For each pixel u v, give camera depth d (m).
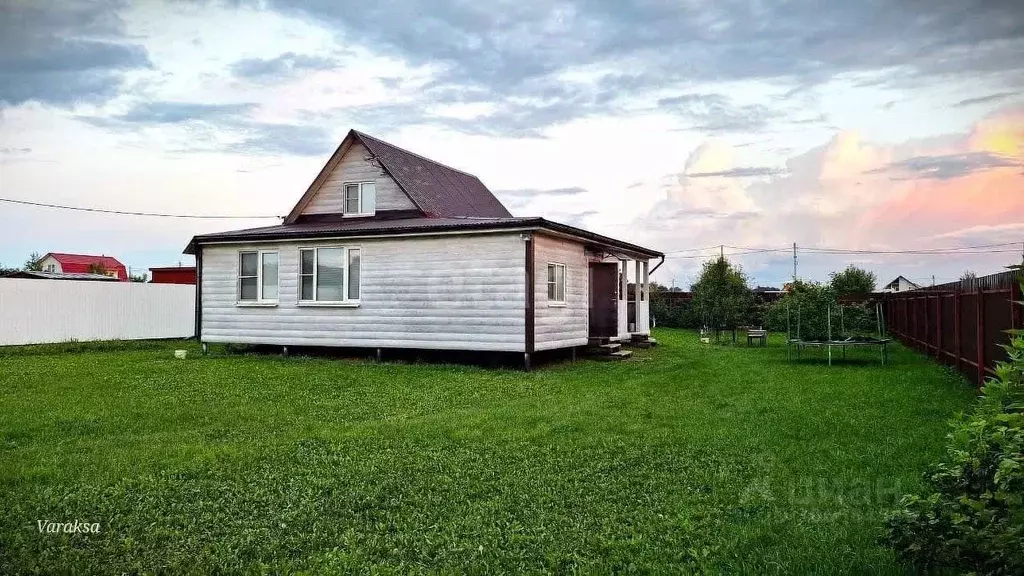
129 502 5.77
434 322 16.66
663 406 10.29
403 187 20.12
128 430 8.98
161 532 5.04
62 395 11.69
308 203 21.61
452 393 12.09
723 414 9.52
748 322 27.42
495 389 12.53
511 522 5.22
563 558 4.53
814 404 10.27
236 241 19.00
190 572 4.38
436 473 6.56
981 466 3.70
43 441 8.35
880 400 10.55
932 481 4.01
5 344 21.58
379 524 5.17
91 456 7.40
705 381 13.27
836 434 8.05
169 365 16.09
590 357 18.48
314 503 5.66
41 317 22.62
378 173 20.69
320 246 18.11
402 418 9.62
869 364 16.41
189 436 8.51
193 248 20.16
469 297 16.27
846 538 4.69
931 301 18.00
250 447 7.76
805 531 4.87
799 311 19.27
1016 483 3.40
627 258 21.69
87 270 60.09
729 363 16.88
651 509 5.47
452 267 16.48
